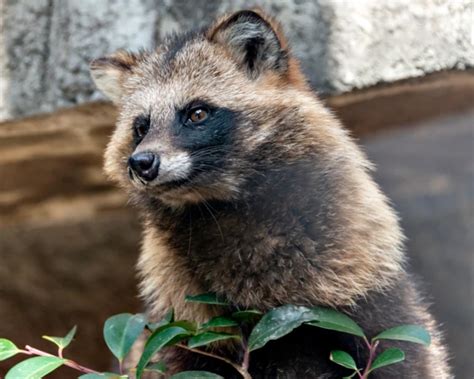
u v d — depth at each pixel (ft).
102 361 55.67
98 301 56.39
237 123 29.58
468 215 62.90
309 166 29.22
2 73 39.45
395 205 61.31
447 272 62.54
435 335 32.17
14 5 39.60
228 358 28.94
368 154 59.06
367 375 27.58
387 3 37.27
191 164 28.81
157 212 30.12
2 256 55.57
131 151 31.14
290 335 28.60
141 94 31.09
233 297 28.37
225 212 28.99
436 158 60.44
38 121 39.63
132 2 37.63
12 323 55.42
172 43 32.32
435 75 38.01
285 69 30.91
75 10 37.99
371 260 28.78
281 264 28.19
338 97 38.83
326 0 37.14
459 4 37.73
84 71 37.81
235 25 30.86
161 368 26.96
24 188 48.96
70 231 55.47
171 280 29.63
